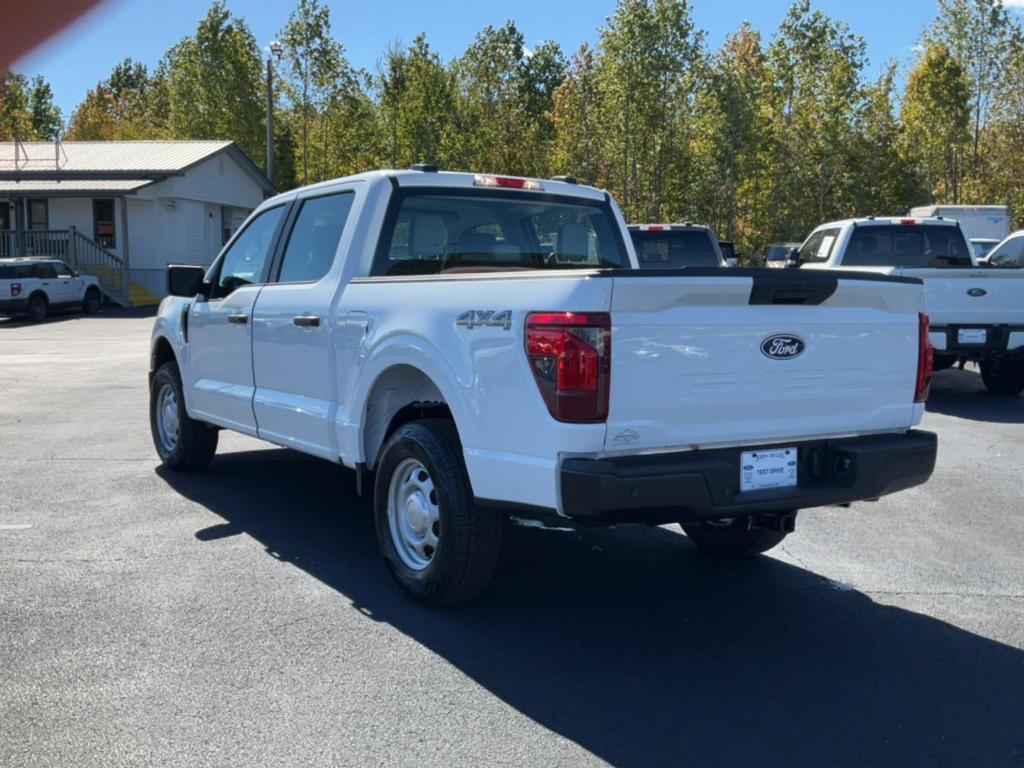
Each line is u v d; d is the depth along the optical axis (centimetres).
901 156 4791
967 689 401
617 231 646
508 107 4934
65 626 454
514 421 414
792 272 426
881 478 452
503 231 595
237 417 659
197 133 4825
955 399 1218
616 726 364
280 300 600
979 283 1109
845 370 453
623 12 4078
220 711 371
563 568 559
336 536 607
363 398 513
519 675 409
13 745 343
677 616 482
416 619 471
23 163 3519
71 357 1766
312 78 4428
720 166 4209
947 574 553
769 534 549
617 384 395
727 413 421
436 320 459
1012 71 4434
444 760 337
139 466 806
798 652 438
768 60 4400
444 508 459
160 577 525
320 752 341
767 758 341
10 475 769
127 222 3341
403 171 564
